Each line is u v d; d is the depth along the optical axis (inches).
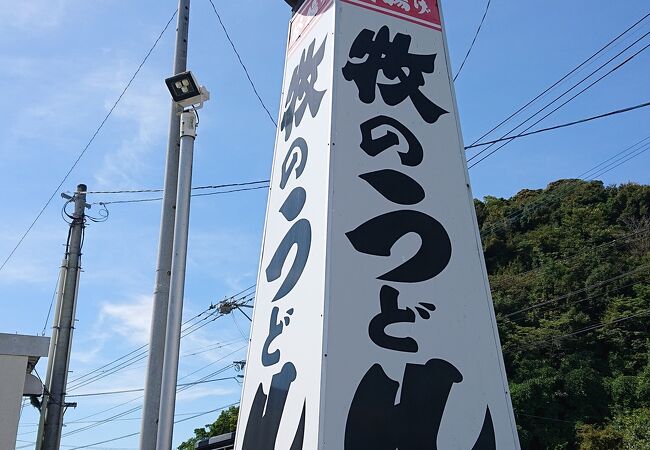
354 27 183.5
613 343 1175.0
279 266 173.8
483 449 140.3
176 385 192.5
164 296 223.1
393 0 193.9
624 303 1205.7
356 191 157.4
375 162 163.8
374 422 132.2
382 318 143.9
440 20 199.9
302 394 138.7
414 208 162.2
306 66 196.2
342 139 162.9
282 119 208.8
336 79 171.6
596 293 1244.5
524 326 1273.4
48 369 467.2
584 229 1451.8
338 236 149.1
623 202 1487.5
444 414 139.9
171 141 245.6
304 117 186.4
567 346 1178.6
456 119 183.3
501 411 146.3
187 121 224.7
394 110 174.7
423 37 193.3
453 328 150.9
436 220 163.6
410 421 135.6
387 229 155.8
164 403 188.1
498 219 1672.0
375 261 150.1
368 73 177.3
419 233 159.3
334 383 132.1
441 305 152.3
